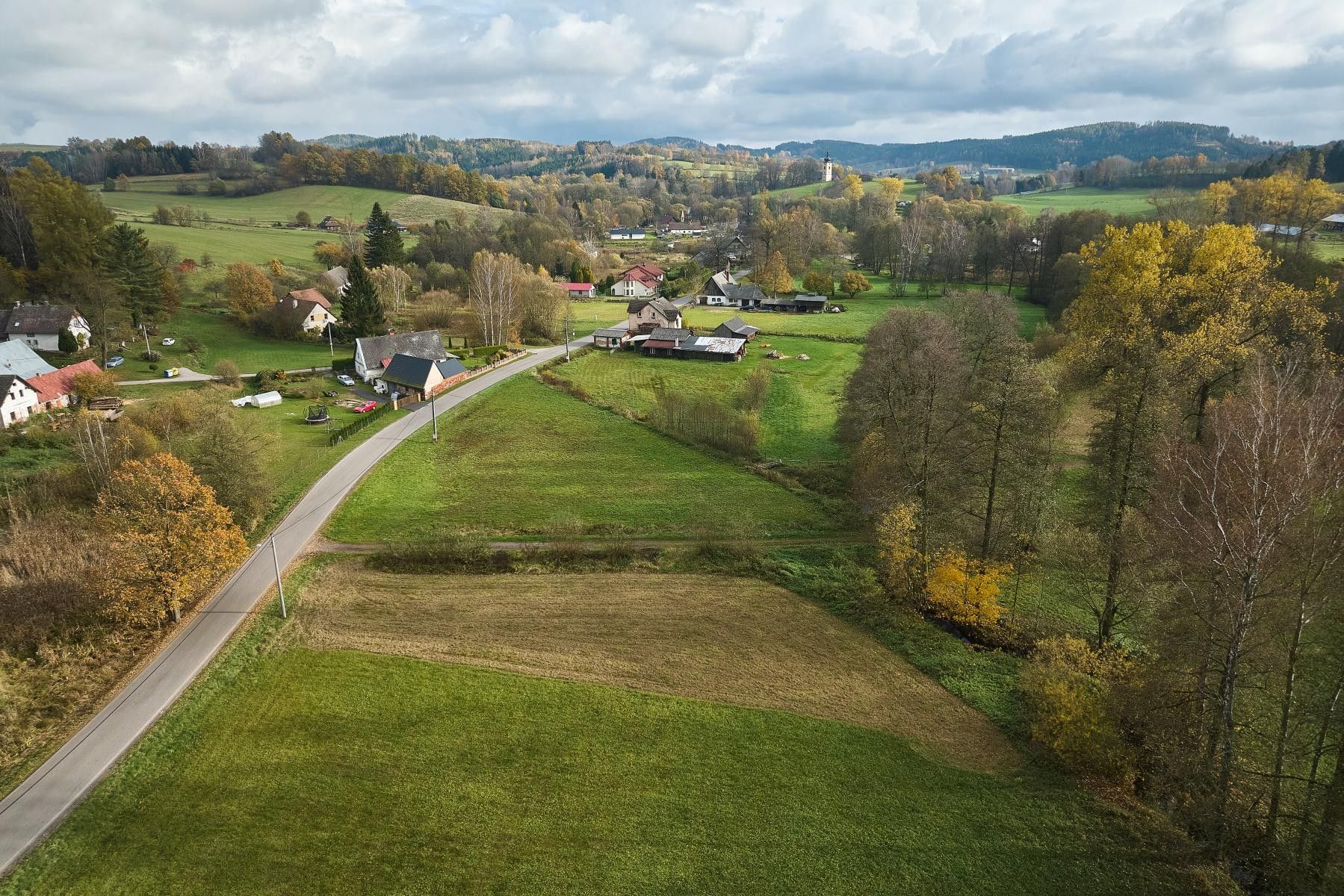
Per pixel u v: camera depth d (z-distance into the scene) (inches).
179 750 1253.7
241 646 1534.2
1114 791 1215.6
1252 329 2134.6
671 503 2267.5
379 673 1459.2
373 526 2071.9
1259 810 1155.9
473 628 1630.2
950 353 2066.9
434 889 1025.5
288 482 2321.6
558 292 4751.5
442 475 2449.6
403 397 3223.4
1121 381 1546.5
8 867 1038.4
